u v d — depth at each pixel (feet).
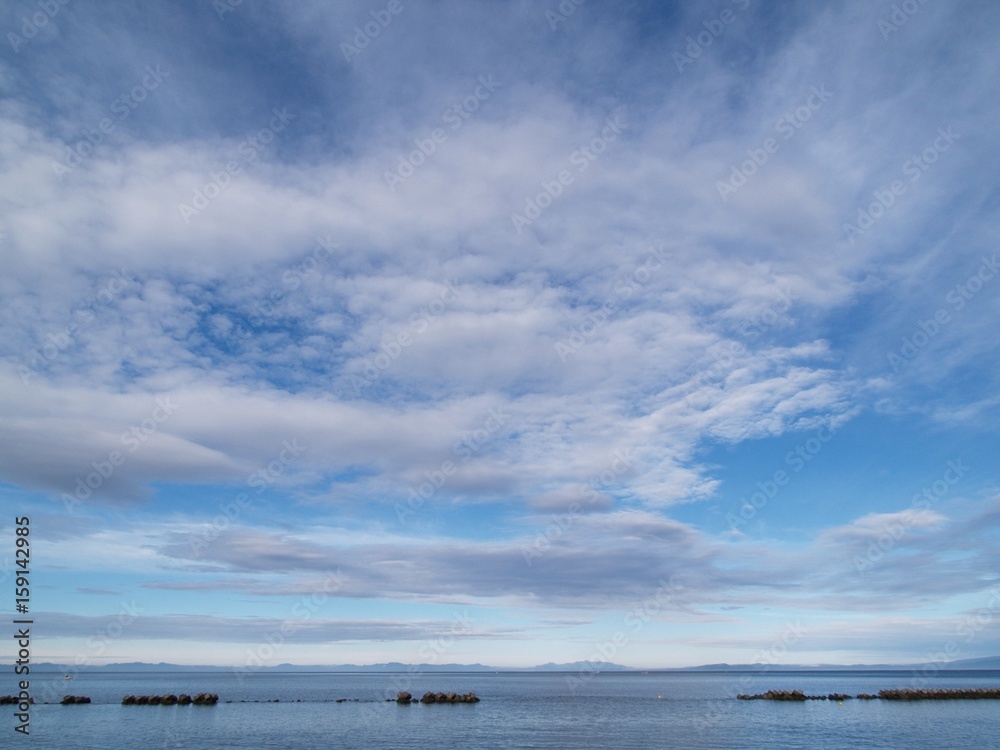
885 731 217.97
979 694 361.51
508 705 349.00
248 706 322.75
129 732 213.25
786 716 273.33
